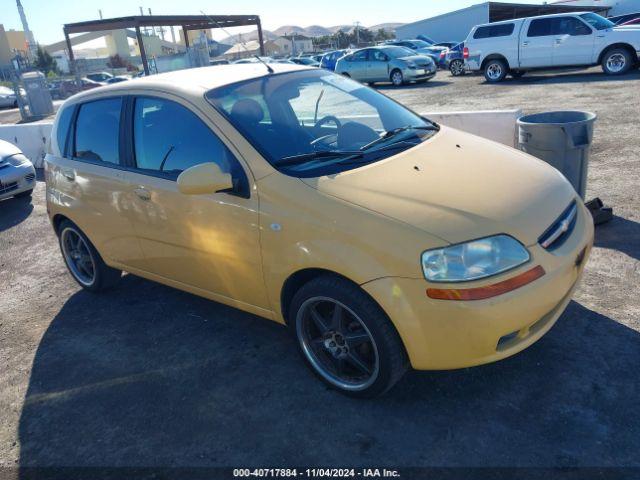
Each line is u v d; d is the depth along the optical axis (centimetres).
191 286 371
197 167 294
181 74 382
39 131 1024
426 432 271
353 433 276
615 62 1483
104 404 323
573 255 275
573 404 277
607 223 488
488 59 1692
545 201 285
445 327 248
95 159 402
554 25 1555
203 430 291
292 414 295
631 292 372
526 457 249
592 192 571
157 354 368
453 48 2111
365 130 350
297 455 267
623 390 283
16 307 469
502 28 1644
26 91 2127
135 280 496
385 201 267
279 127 326
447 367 260
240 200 303
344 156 308
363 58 1986
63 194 433
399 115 382
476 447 258
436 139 347
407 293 250
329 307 299
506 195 278
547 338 332
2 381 359
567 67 1568
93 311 444
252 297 327
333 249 266
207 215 321
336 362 304
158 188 347
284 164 300
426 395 297
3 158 789
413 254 247
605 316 347
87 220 420
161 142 350
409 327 253
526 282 252
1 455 291
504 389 294
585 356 312
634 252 428
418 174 290
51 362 375
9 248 625
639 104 1016
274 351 356
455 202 266
